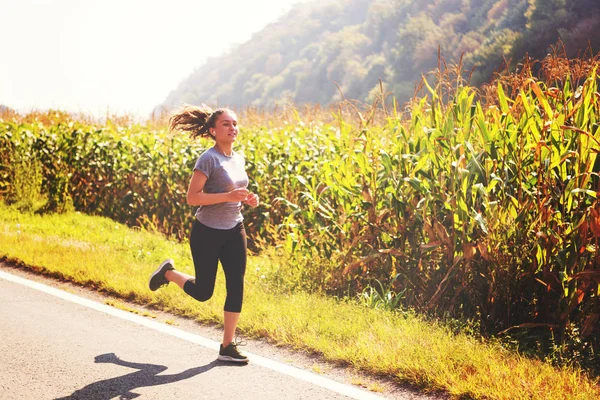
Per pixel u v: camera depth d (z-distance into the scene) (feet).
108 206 41.60
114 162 40.88
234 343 15.72
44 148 43.93
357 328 17.30
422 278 20.62
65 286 22.91
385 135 24.81
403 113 22.71
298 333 17.22
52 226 35.14
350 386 14.14
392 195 20.99
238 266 16.05
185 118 16.49
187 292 16.76
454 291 19.79
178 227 37.58
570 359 15.67
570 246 17.38
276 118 44.04
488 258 18.57
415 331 16.93
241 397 13.51
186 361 15.69
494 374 13.74
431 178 20.10
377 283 21.70
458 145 19.42
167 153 38.32
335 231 23.39
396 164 21.58
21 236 30.32
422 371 14.23
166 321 19.04
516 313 18.44
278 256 26.48
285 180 31.99
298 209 23.45
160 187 38.22
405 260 21.15
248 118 46.42
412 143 21.07
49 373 14.64
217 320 18.78
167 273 17.33
